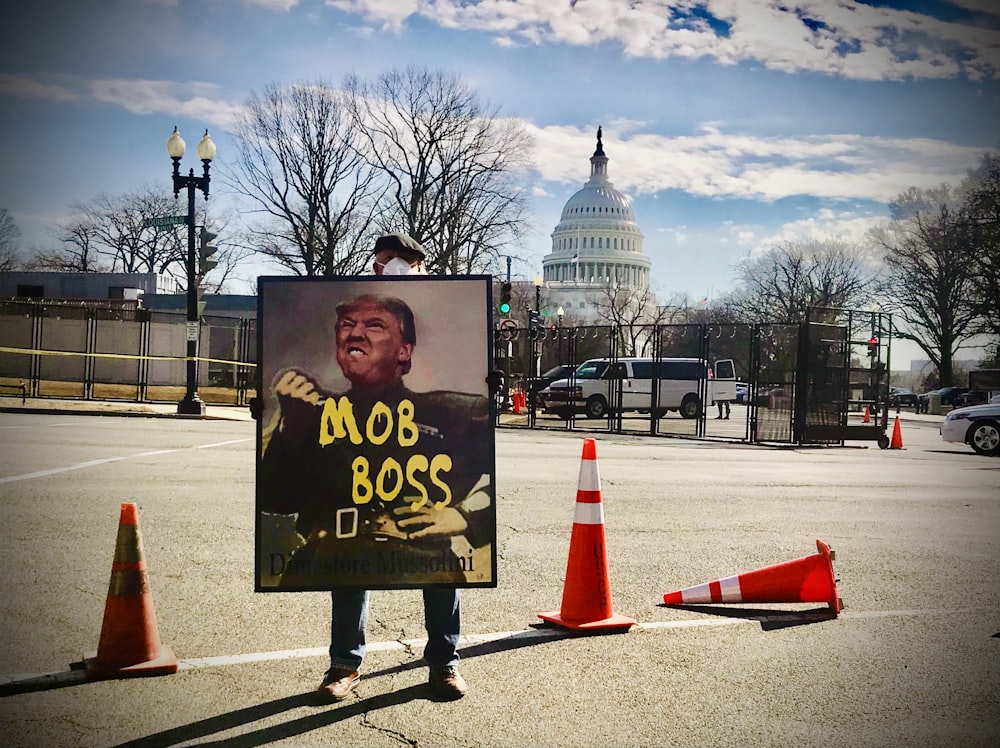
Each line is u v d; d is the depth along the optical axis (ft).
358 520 16.01
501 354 102.63
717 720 14.76
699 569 25.57
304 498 15.98
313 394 16.12
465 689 15.84
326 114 163.94
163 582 22.79
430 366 16.29
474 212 168.35
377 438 16.14
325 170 164.66
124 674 16.21
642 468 51.13
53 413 79.46
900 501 40.73
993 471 57.16
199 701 15.20
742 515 34.91
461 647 18.42
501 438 74.95
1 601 20.72
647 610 21.42
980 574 25.99
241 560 25.18
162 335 133.80
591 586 19.76
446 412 16.24
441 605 15.88
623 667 17.29
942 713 15.29
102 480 38.42
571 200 510.58
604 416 114.62
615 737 14.01
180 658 17.34
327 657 17.54
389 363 16.22
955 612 21.75
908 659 18.10
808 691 16.17
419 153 166.30
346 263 166.71
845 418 80.23
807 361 78.28
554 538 29.58
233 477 40.29
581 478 20.08
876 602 22.54
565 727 14.37
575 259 442.09
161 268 300.81
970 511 38.32
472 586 15.97
